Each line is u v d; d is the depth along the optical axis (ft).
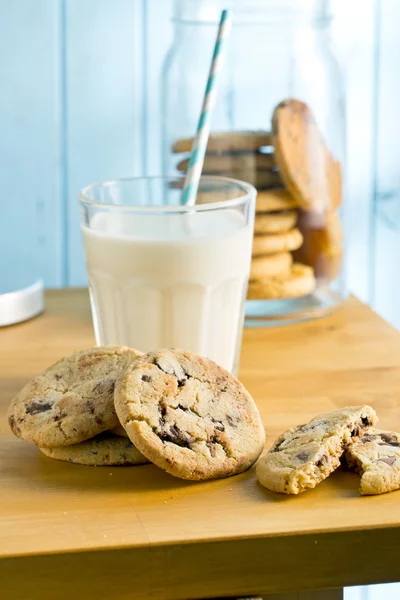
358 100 3.59
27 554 2.12
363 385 2.69
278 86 2.98
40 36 3.40
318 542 2.17
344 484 2.29
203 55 3.03
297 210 2.99
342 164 3.09
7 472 2.35
